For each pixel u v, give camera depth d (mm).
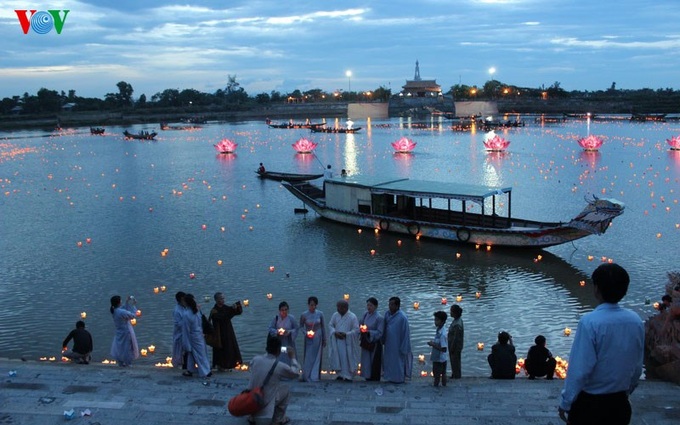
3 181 69938
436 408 12148
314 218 46312
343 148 106438
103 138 142750
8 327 24875
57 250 37531
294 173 73062
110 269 33219
